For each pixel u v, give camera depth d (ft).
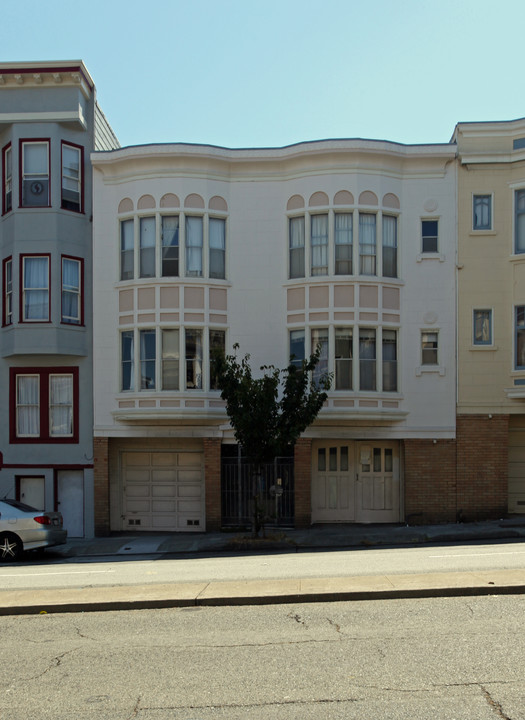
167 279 65.57
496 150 66.80
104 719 19.25
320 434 65.77
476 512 65.72
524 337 66.13
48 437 68.59
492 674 21.44
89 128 70.08
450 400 66.28
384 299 65.87
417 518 65.87
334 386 64.69
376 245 66.03
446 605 30.14
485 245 66.95
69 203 68.90
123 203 68.08
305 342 65.57
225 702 20.06
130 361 67.31
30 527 54.13
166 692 21.09
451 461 65.98
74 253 68.54
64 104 68.03
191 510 69.21
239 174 67.87
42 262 67.77
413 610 29.53
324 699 19.95
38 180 68.18
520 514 68.03
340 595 31.94
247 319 67.00
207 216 66.80
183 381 65.21
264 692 20.71
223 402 66.18
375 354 65.51
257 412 55.77
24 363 68.95
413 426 66.13
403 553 47.60
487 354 66.39
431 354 66.95
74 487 68.59
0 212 70.49
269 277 67.15
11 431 68.90
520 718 18.20
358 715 18.74
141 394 65.41
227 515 67.31
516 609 29.07
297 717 18.78
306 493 65.57
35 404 69.31
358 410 64.13
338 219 66.08
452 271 66.90
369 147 65.46
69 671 23.52
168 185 66.54
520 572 35.40
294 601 31.94
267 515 66.59
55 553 58.13
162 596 32.94
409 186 67.46
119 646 26.14
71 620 30.71
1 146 70.49
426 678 21.27
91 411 68.44
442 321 66.59
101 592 34.76
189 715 19.26
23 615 32.17
